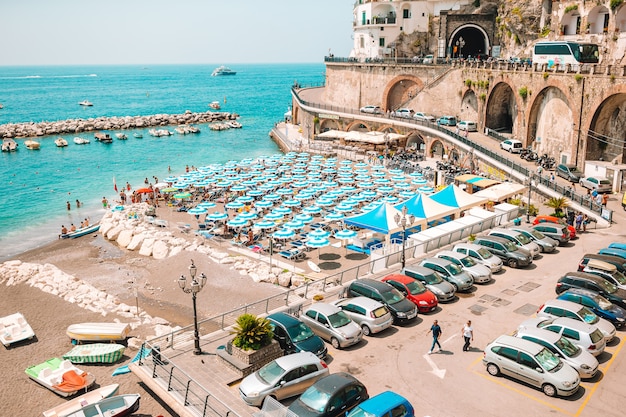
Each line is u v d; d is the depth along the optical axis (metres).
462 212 50.91
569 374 22.28
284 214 54.12
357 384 20.97
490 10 94.12
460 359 25.36
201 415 21.05
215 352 26.36
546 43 62.47
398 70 95.62
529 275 35.50
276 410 19.56
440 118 86.81
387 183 65.56
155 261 49.75
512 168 58.38
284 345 25.23
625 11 63.75
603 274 32.16
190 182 69.38
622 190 51.41
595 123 54.28
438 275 32.66
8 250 55.12
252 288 40.94
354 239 48.12
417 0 99.19
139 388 27.78
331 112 98.94
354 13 113.62
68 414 23.41
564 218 46.78
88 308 39.41
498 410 21.44
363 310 27.95
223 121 161.25
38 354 32.78
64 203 72.19
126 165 95.06
